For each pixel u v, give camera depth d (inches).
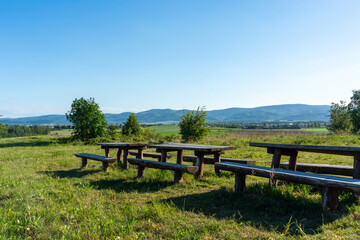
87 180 248.1
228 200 166.4
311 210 140.4
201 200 169.0
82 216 137.8
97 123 900.0
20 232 117.0
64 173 295.9
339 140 577.9
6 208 150.2
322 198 137.9
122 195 184.7
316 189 185.9
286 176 151.1
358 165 159.0
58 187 212.1
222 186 205.8
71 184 227.8
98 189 210.1
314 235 106.9
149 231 118.1
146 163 242.8
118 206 157.9
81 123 873.5
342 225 115.4
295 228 117.3
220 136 899.4
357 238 101.0
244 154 444.1
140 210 145.5
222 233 112.3
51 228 120.8
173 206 155.4
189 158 332.8
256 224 123.8
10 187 207.2
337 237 102.3
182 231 115.8
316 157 386.3
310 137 653.9
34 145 786.2
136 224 125.8
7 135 3464.6
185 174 248.4
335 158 370.0
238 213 140.7
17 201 166.2
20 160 416.5
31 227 122.2
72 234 112.3
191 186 206.7
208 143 708.7
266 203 152.7
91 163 373.4
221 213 142.4
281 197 163.8
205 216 137.1
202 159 252.2
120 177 257.6
